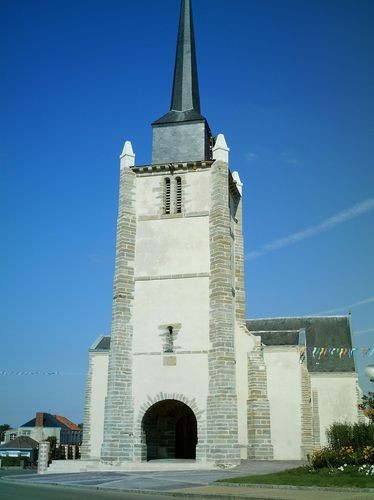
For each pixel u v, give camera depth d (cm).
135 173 3456
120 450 2928
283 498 1496
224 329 3008
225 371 2934
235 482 1997
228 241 3203
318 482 1842
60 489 1973
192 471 2648
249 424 3219
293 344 3775
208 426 2886
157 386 3025
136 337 3136
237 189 3712
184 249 3234
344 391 4169
